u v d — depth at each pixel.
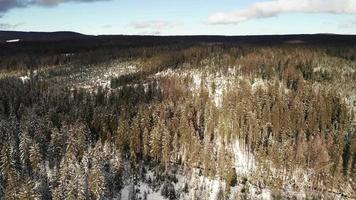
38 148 105.75
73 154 105.06
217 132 141.38
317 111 146.75
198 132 138.88
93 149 110.00
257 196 114.19
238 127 139.75
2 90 175.75
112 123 133.62
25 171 102.06
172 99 167.88
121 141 124.12
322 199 115.12
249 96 156.75
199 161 124.38
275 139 138.00
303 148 127.19
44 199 92.75
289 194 116.75
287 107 147.38
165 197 109.12
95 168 97.56
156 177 117.00
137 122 129.88
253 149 134.12
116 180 107.88
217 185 116.69
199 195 111.44
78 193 90.00
